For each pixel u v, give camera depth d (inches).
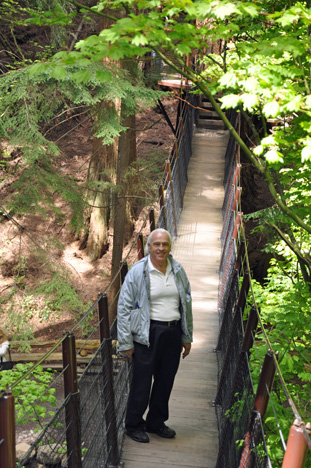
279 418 137.3
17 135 321.4
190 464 164.6
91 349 420.8
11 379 195.3
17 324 372.8
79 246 568.7
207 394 208.8
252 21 192.7
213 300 294.4
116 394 171.5
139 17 114.2
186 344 173.0
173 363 170.7
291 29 163.3
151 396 175.8
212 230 378.6
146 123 738.8
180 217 396.5
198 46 126.6
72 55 121.0
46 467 131.1
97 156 530.3
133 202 563.2
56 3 421.7
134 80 388.8
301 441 76.4
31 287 419.8
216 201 423.2
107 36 112.0
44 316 460.8
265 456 102.0
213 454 170.9
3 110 326.0
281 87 135.1
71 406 122.1
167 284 165.3
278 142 145.4
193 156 504.7
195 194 433.4
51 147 326.3
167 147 674.2
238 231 258.5
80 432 124.3
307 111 143.0
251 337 148.8
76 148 674.2
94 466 142.4
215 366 232.4
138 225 565.0
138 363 166.2
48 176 359.9
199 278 317.4
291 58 172.4
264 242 511.5
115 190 461.4
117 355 176.7
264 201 599.2
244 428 129.5
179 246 354.9
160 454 169.0
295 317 173.6
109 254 565.3
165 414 175.9
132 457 166.9
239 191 304.5
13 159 556.4
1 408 82.7
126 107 397.1
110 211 565.9
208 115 590.9
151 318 165.2
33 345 426.9
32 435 276.5
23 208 356.8
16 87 313.6
